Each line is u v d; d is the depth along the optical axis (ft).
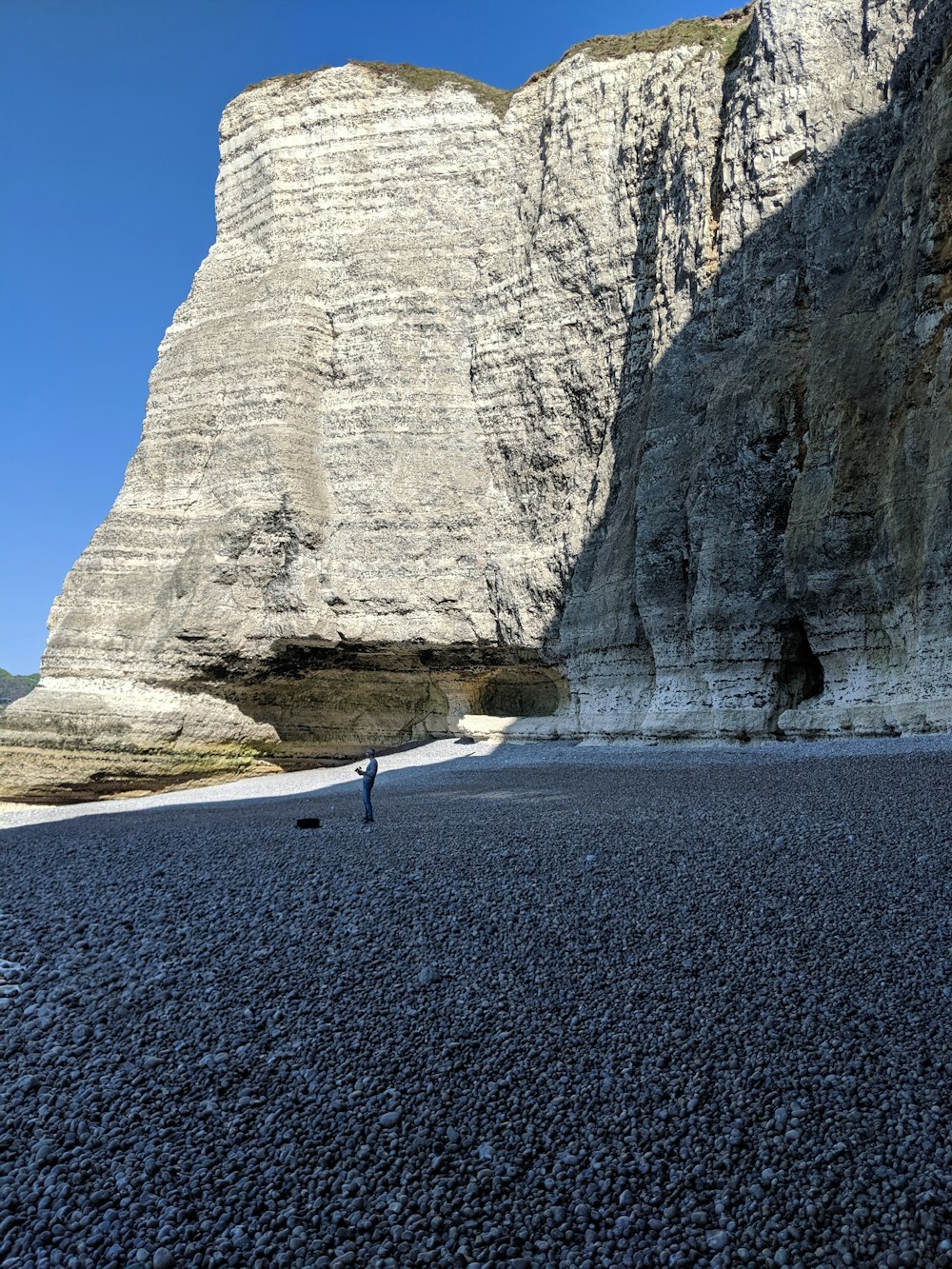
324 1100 19.60
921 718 65.67
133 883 34.96
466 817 49.01
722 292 95.14
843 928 25.94
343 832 45.91
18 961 27.02
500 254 126.52
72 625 125.29
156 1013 23.36
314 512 125.49
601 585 105.29
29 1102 19.70
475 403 125.59
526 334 120.37
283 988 24.43
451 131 132.67
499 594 119.14
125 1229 16.03
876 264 79.82
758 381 86.69
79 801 117.29
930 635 66.08
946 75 71.92
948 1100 18.40
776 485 84.38
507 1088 19.80
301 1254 15.43
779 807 42.47
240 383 131.03
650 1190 16.75
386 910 29.63
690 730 88.02
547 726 112.27
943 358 67.82
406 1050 21.30
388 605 122.42
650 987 23.52
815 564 76.79
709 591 87.20
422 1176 17.38
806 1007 22.02
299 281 132.67
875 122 86.43
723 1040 20.99
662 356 100.63
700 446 91.15
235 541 123.54
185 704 121.70
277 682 129.29
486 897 30.40
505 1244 15.62
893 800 40.83
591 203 116.16
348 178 136.15
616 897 29.76
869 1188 16.34
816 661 84.48
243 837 46.19
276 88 142.10
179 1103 19.61
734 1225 15.81
